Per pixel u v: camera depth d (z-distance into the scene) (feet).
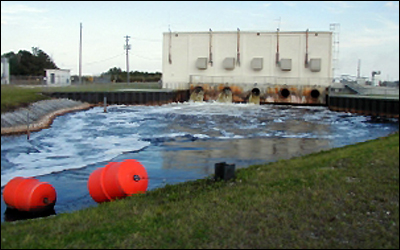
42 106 115.24
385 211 35.91
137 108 179.32
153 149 83.25
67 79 197.26
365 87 215.92
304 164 56.24
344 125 132.57
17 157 68.74
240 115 155.43
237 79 219.41
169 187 45.73
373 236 30.76
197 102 217.56
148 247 27.99
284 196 39.14
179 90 217.36
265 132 112.16
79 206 44.52
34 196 40.83
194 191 42.83
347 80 218.38
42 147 79.41
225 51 222.28
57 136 94.22
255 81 218.18
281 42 217.36
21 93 94.32
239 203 37.27
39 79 146.51
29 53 146.61
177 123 128.26
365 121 145.79
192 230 30.76
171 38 225.97
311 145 91.25
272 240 29.55
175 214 34.47
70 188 52.44
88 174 60.39
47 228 31.73
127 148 83.41
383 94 195.83
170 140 95.25
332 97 193.06
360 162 54.24
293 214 34.55
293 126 126.93
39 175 58.70
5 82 82.28
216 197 39.14
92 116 141.90
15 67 102.73
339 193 40.06
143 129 113.09
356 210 35.99
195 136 101.91
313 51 215.10
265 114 162.09
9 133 78.28
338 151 69.82
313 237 30.40
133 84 257.75
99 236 29.76
